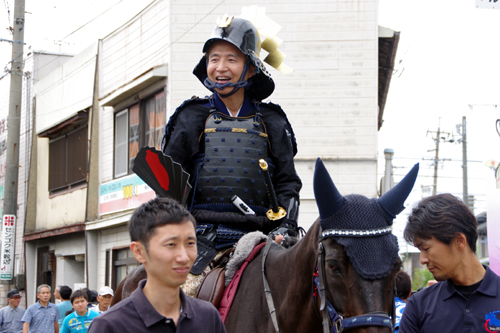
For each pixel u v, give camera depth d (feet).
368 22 37.40
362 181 36.68
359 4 37.47
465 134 77.41
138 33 44.24
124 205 45.37
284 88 37.37
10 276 48.21
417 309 9.17
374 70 37.22
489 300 8.60
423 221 8.66
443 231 8.48
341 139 36.99
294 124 37.19
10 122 48.70
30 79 61.87
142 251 7.22
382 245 8.45
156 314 7.04
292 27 37.65
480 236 76.74
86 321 25.05
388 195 8.87
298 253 10.21
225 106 13.50
